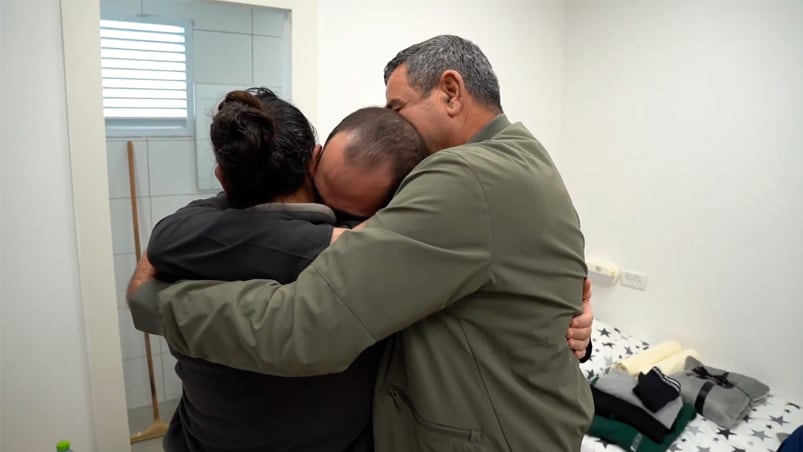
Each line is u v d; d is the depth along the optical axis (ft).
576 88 10.23
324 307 2.16
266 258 2.42
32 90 6.24
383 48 8.36
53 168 6.48
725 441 6.50
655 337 9.21
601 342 9.10
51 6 6.19
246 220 2.50
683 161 8.57
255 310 2.21
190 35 7.02
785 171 7.36
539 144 2.97
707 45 8.09
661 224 8.96
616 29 9.37
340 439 2.81
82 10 6.27
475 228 2.36
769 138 7.48
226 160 2.47
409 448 2.74
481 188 2.39
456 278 2.33
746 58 7.64
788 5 7.14
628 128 9.36
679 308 8.80
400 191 2.47
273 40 7.55
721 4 7.86
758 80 7.54
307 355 2.16
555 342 2.68
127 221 7.29
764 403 7.36
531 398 2.61
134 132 7.04
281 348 2.15
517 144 2.81
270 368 2.21
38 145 6.36
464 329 2.57
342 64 8.03
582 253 2.94
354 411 2.82
